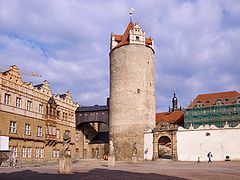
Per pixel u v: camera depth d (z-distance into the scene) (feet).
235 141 162.91
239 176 74.02
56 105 211.61
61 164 82.33
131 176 74.18
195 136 172.45
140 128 197.88
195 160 169.27
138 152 193.26
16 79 171.83
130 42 211.41
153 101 215.10
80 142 248.52
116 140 202.39
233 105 219.41
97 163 161.58
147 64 213.87
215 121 221.66
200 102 245.65
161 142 210.18
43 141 193.57
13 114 166.91
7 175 74.43
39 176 72.08
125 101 204.33
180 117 258.16
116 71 213.25
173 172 87.51
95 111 240.53
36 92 190.60
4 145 153.69
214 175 76.74
